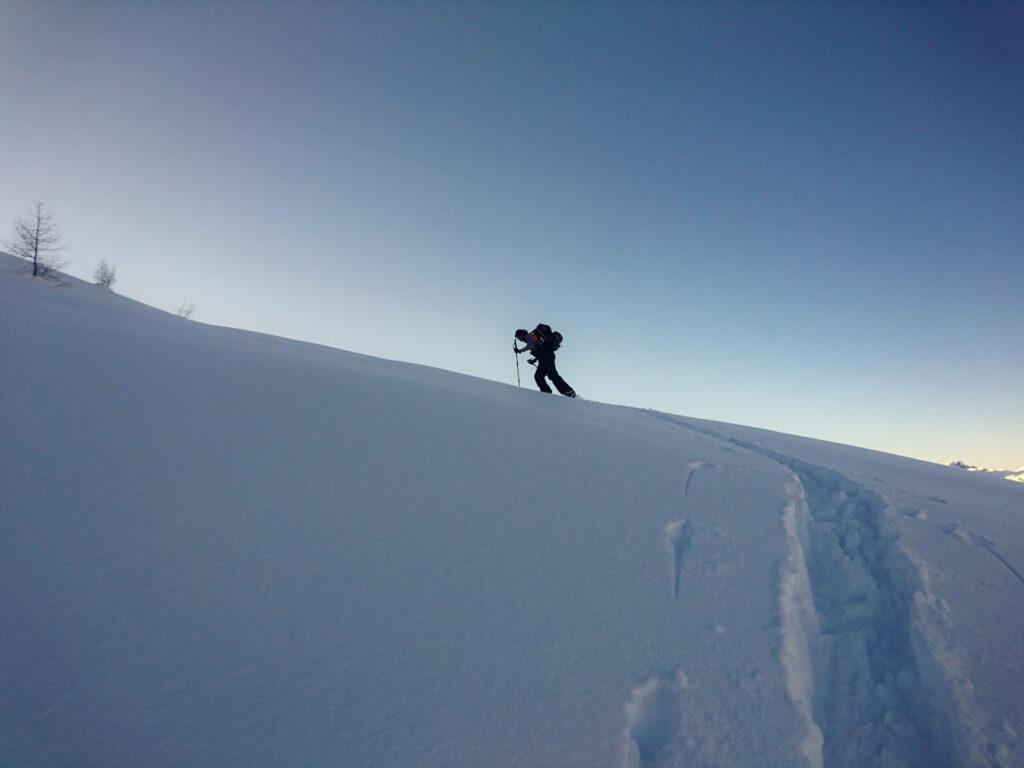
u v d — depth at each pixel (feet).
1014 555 13.87
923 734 8.52
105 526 10.03
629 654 8.66
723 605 10.01
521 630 8.94
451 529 11.48
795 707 7.98
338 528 10.99
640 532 12.23
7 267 86.17
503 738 7.03
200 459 12.50
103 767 6.23
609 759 6.90
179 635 8.11
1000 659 9.74
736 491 15.03
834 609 11.34
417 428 16.01
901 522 14.74
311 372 18.93
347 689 7.55
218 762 6.40
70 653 7.60
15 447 11.65
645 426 22.84
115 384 14.94
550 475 14.48
